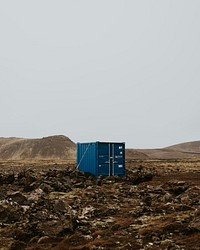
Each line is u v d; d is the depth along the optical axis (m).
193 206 17.45
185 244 11.01
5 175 29.12
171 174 40.34
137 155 190.75
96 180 32.53
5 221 13.88
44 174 33.34
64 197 21.55
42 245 11.31
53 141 190.38
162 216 15.39
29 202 17.14
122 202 20.06
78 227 13.57
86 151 38.16
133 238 12.02
